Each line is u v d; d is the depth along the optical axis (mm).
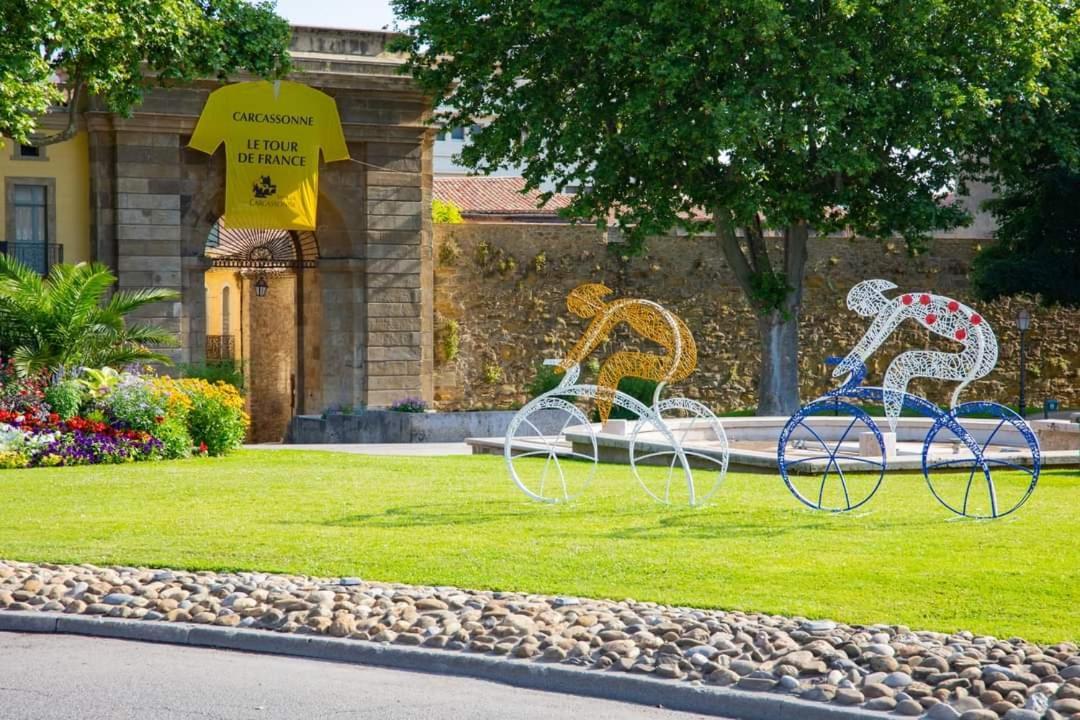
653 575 10773
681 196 33688
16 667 8492
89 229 35875
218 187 36500
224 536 12734
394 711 7582
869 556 11672
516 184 51031
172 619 9375
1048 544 12328
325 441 33156
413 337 38500
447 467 20891
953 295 43344
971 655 8141
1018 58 30281
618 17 29297
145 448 21609
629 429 25062
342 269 37844
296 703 7730
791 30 28688
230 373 35594
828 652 8125
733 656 8164
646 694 7750
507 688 8055
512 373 40750
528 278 40844
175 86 35312
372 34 37625
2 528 13250
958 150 32344
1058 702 7094
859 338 42812
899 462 19406
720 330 42125
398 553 11773
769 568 11070
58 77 35781
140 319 35250
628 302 15719
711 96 28922
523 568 11070
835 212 33625
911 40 29703
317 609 9422
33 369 22094
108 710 7582
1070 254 37875
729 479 18859
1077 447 23297
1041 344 43656
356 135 37531
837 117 28734
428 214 39000
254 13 28375
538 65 32031
